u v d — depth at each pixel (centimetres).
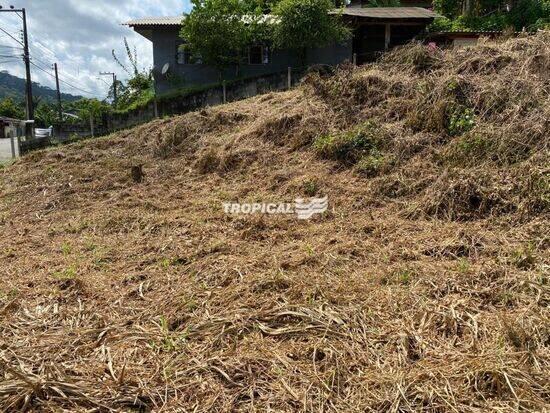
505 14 1254
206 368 187
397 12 1231
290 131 596
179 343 206
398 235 336
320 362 191
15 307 250
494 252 292
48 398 169
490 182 371
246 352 197
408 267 278
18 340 214
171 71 1224
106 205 484
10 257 344
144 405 168
